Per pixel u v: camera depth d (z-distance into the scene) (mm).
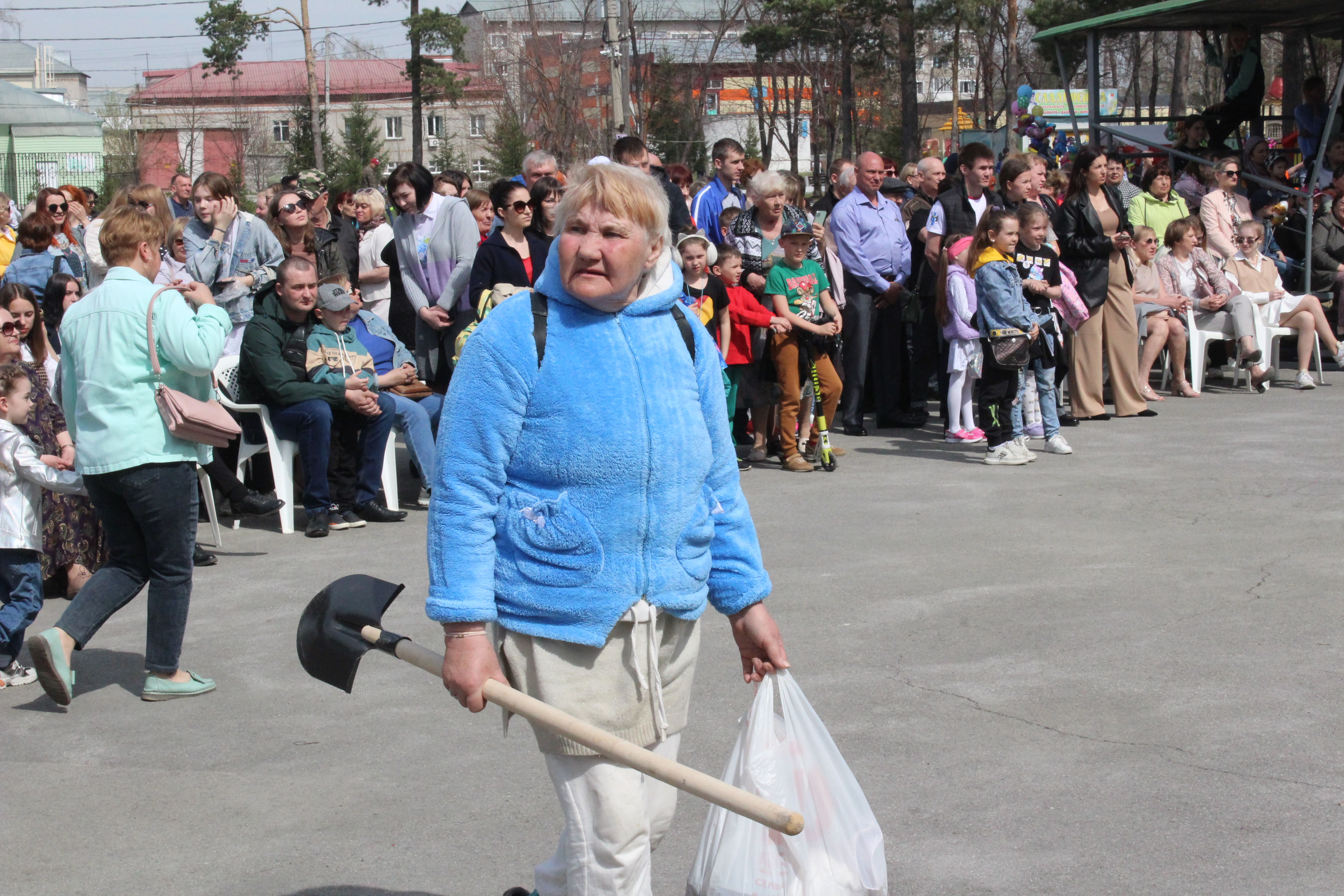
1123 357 10750
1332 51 21703
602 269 2596
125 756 4492
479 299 8570
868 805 2838
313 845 3768
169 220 6289
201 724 4777
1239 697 4652
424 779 4223
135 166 53969
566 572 2639
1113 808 3812
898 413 10875
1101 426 10430
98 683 5289
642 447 2621
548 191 8680
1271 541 6781
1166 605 5750
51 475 5328
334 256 9922
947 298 9953
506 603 2680
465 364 2660
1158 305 11617
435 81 50031
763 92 64062
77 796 4156
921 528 7305
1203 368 11977
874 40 41375
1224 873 3422
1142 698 4664
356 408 7727
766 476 8992
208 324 4887
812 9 40031
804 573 6441
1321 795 3861
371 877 3568
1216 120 15773
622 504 2631
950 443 10086
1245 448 9305
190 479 4941
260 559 7168
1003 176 9891
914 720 4531
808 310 9023
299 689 5125
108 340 4805
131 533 4977
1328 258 13430
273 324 7719
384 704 4945
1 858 3736
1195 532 7016
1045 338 9141
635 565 2660
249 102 76062
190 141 63469
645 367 2658
